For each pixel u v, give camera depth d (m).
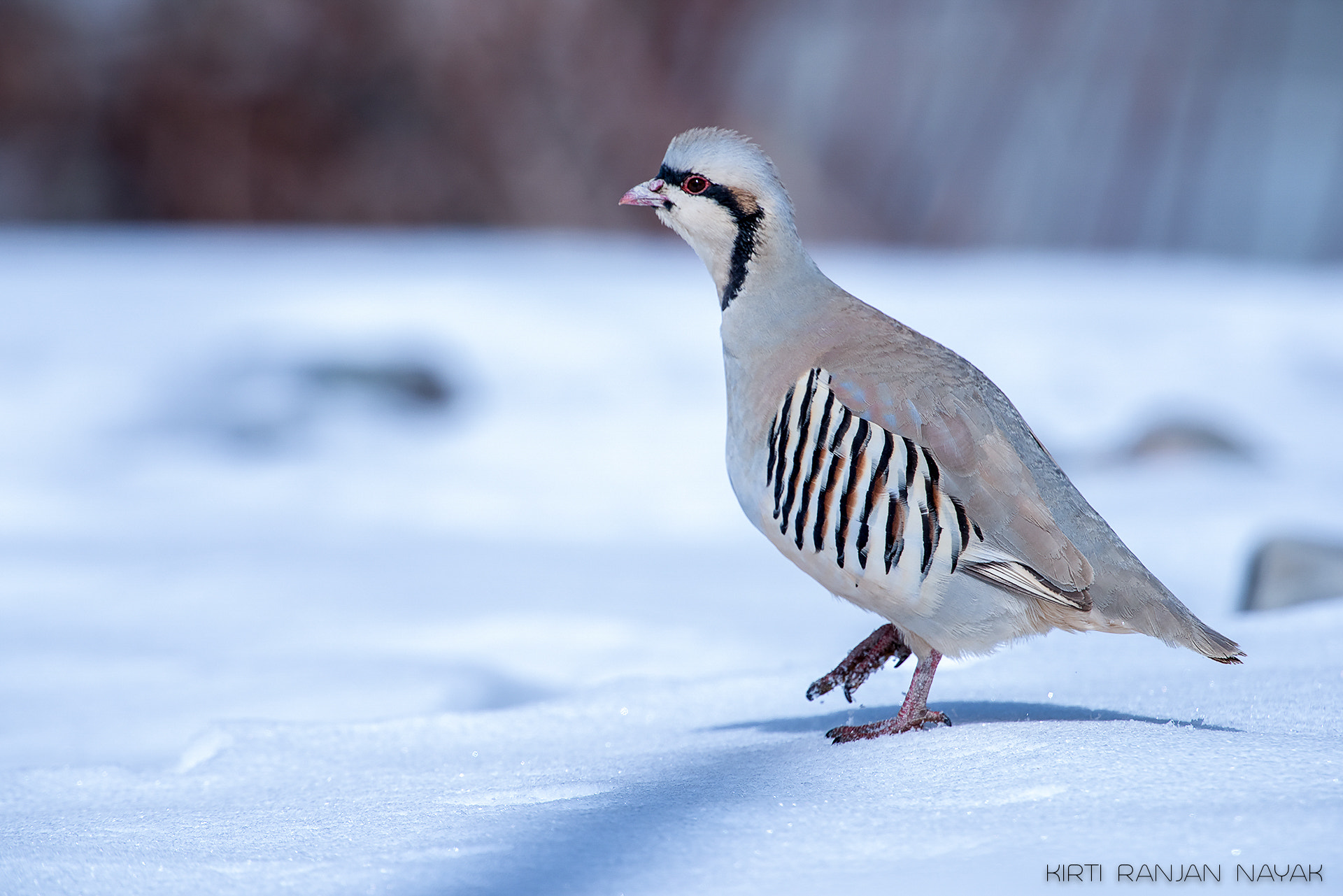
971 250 35.62
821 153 35.44
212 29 32.62
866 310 5.32
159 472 15.26
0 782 5.18
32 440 16.02
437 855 3.47
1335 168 35.62
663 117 33.72
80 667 8.10
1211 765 3.66
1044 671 6.16
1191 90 36.06
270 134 33.12
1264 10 35.78
